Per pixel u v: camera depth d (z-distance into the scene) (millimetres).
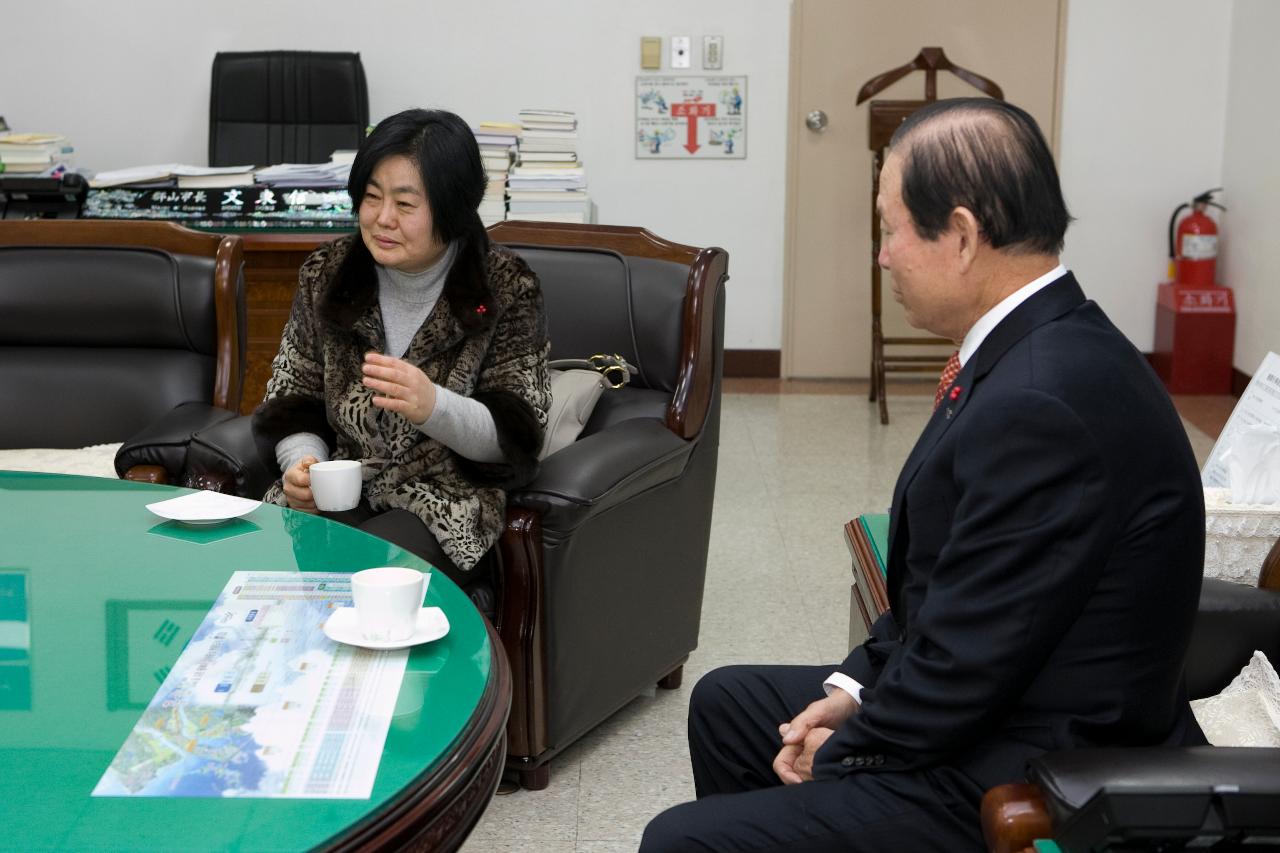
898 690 1496
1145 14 6051
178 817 1165
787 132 6180
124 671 1442
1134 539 1413
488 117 6145
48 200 4668
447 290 2412
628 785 2680
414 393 2195
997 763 1475
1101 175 6223
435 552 2400
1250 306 5879
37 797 1189
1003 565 1408
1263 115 5688
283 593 1674
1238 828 1146
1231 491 2098
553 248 3016
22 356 3215
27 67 6059
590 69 6105
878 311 5699
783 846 1525
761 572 3891
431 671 1459
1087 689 1448
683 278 2850
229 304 3168
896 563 1647
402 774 1244
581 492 2453
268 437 2498
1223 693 1881
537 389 2471
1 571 1747
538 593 2488
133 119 6117
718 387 2963
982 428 1436
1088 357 1436
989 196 1460
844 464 5035
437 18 6039
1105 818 1146
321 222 4496
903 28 6074
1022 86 6137
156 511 1962
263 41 6047
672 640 2984
